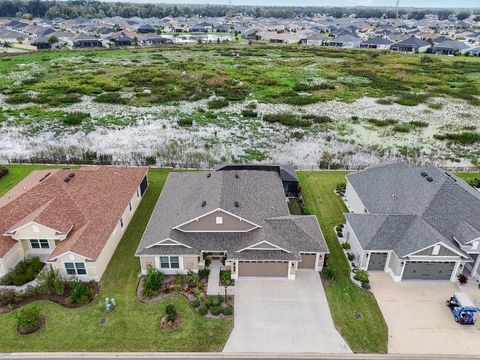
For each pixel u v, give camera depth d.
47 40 131.62
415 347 23.06
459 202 30.12
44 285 26.14
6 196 33.88
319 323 24.58
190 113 67.12
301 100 74.12
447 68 106.19
